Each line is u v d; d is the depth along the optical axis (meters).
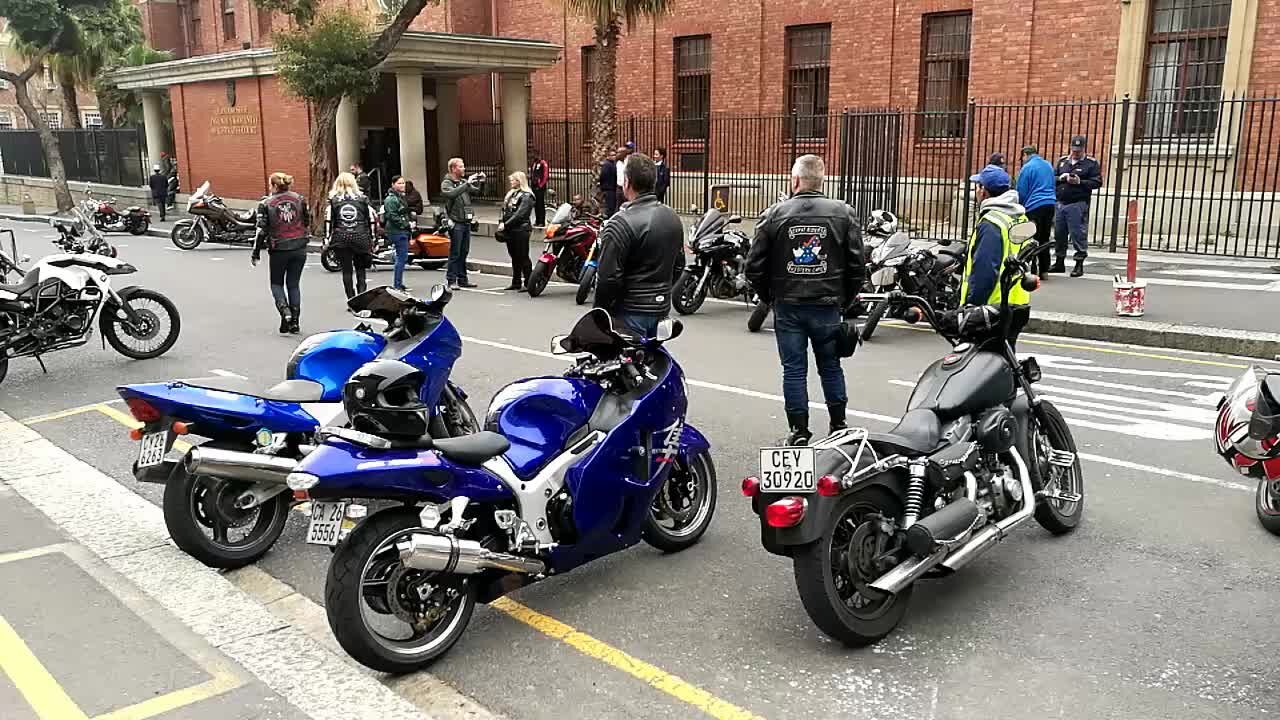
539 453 4.66
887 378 9.12
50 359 10.42
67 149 38.97
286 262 11.53
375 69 22.33
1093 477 6.34
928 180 20.20
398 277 14.93
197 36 41.94
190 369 9.92
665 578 5.07
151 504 6.12
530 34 29.12
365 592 4.04
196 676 3.96
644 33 26.22
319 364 5.87
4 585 4.84
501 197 29.22
